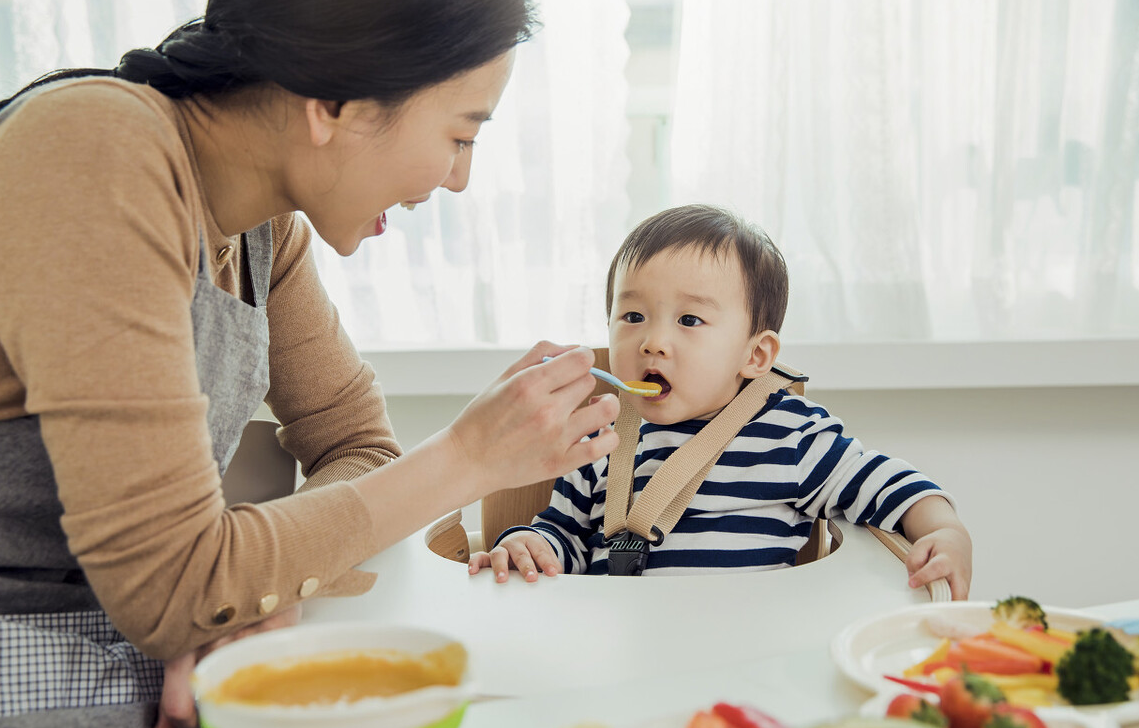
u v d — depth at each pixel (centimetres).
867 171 142
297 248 92
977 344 143
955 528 83
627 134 145
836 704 49
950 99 144
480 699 55
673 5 150
